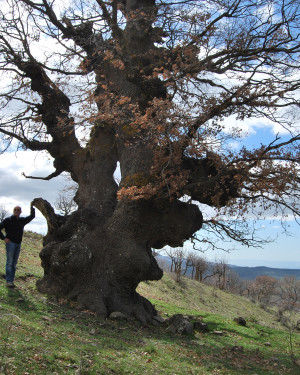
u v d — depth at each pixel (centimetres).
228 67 1438
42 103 1653
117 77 1548
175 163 1277
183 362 846
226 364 923
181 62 1317
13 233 1137
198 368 820
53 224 1407
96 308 1205
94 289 1267
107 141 1570
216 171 1426
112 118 1386
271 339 1648
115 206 1490
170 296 3631
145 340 991
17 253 1154
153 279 1457
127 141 1384
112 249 1338
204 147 1259
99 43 1575
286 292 8981
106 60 1573
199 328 1469
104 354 742
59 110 1639
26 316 883
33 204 1447
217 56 1412
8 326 726
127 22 1487
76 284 1291
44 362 611
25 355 612
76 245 1320
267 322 2988
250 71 1419
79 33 1653
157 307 1973
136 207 1334
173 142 1231
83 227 1373
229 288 8506
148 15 1448
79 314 1117
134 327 1172
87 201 1508
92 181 1530
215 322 1836
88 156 1572
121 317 1206
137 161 1389
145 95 1431
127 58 1438
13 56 1617
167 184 1231
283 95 1302
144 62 1452
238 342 1362
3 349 609
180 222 1378
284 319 3391
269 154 1222
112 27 1479
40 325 830
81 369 616
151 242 1412
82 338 830
